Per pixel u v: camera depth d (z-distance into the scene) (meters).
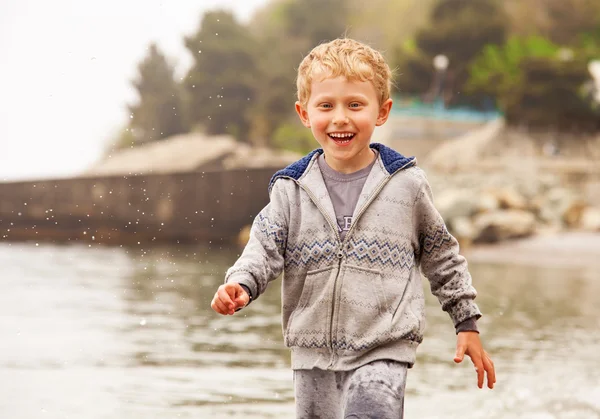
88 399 4.29
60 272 13.90
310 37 80.31
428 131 46.56
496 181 29.72
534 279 14.17
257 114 63.28
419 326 2.58
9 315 7.82
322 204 2.59
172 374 4.98
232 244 27.02
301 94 2.66
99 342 6.21
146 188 27.30
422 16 87.06
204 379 4.85
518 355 5.95
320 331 2.58
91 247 23.52
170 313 8.20
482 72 55.88
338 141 2.57
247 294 2.44
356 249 2.57
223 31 62.84
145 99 62.38
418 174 2.65
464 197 25.55
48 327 7.02
